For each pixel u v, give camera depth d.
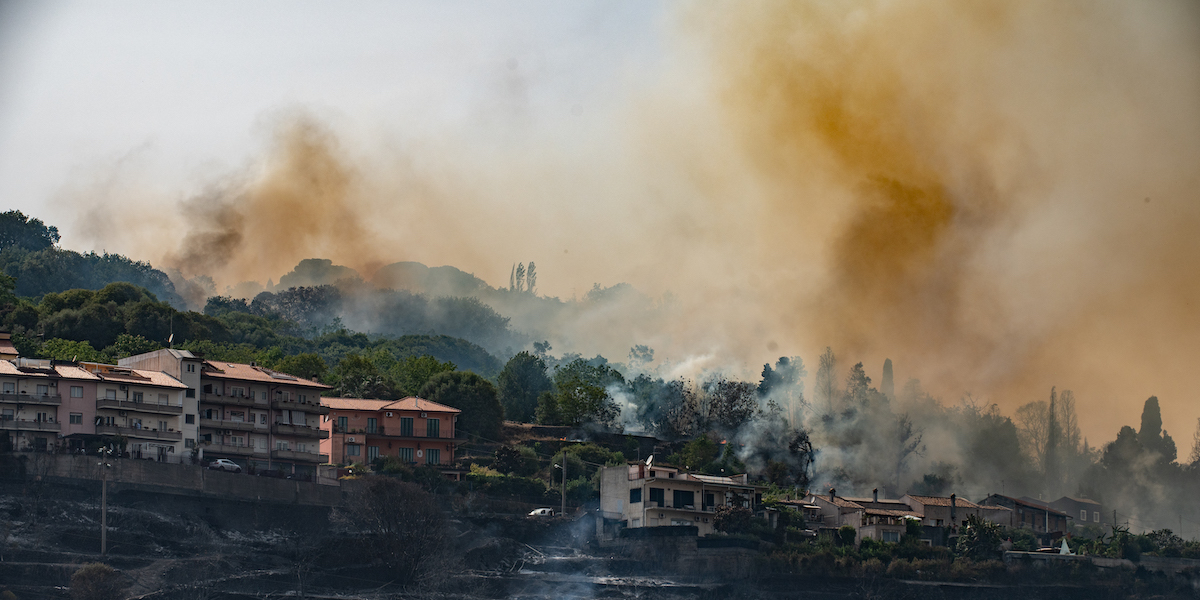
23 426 127.00
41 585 104.44
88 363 140.75
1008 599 139.38
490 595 122.19
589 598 124.88
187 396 141.38
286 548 121.69
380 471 147.50
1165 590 146.50
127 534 113.75
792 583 133.12
